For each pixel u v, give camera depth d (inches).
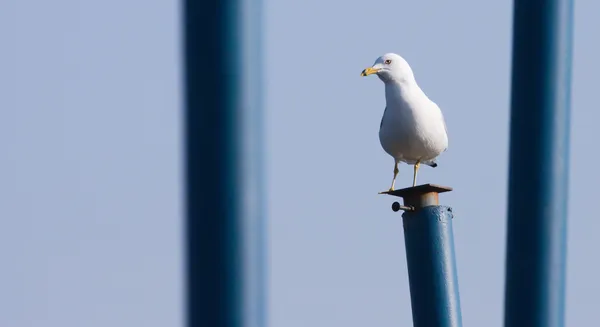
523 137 505.7
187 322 404.8
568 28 503.8
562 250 502.9
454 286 796.0
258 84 402.6
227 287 402.9
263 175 403.5
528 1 504.4
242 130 401.1
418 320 800.3
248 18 401.1
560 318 501.4
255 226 403.2
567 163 504.4
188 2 401.4
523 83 506.3
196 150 402.0
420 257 797.9
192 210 403.2
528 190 504.4
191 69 401.7
